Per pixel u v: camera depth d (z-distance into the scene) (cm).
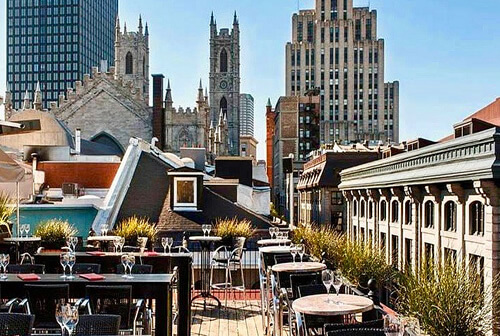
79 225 2658
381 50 15262
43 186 3650
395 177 2252
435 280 1081
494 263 1449
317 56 15300
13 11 18275
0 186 2878
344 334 674
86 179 3834
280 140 13488
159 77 7350
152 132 7300
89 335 716
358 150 4966
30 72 18250
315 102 13500
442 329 1017
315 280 1168
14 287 937
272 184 16412
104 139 7300
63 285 902
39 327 909
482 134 1470
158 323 933
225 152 10388
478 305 1046
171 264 1248
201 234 2516
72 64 18088
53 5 18162
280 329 1099
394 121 15475
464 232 1667
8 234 1661
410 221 2256
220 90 13588
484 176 1419
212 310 1639
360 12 15600
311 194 5109
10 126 1559
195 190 2744
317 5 15350
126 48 11781
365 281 1530
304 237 2052
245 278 2098
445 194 1836
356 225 3259
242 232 2127
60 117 7250
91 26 19288
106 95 7281
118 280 948
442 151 1758
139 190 2903
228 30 13638
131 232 2006
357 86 15300
